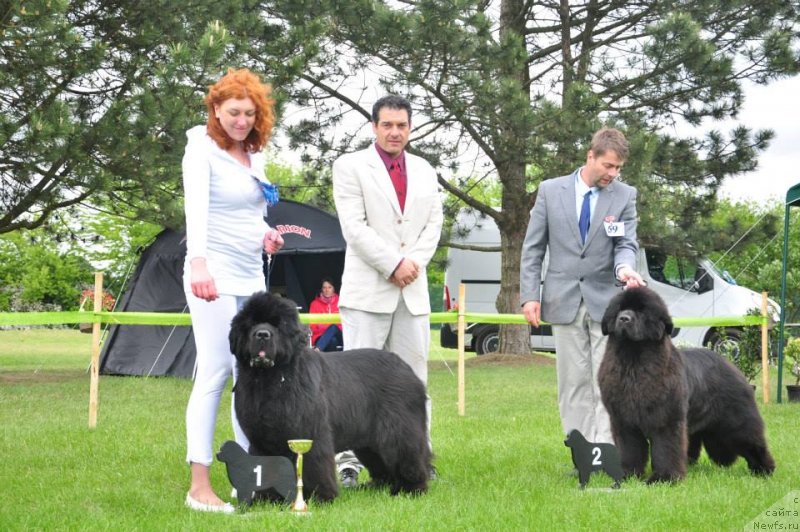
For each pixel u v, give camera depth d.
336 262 18.06
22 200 14.09
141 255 16.78
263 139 5.87
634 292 6.20
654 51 15.25
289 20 15.63
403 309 6.60
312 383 5.31
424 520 4.96
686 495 5.63
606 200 7.08
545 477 6.50
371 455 6.19
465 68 15.55
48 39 12.30
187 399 12.16
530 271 7.26
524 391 13.18
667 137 16.80
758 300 18.28
